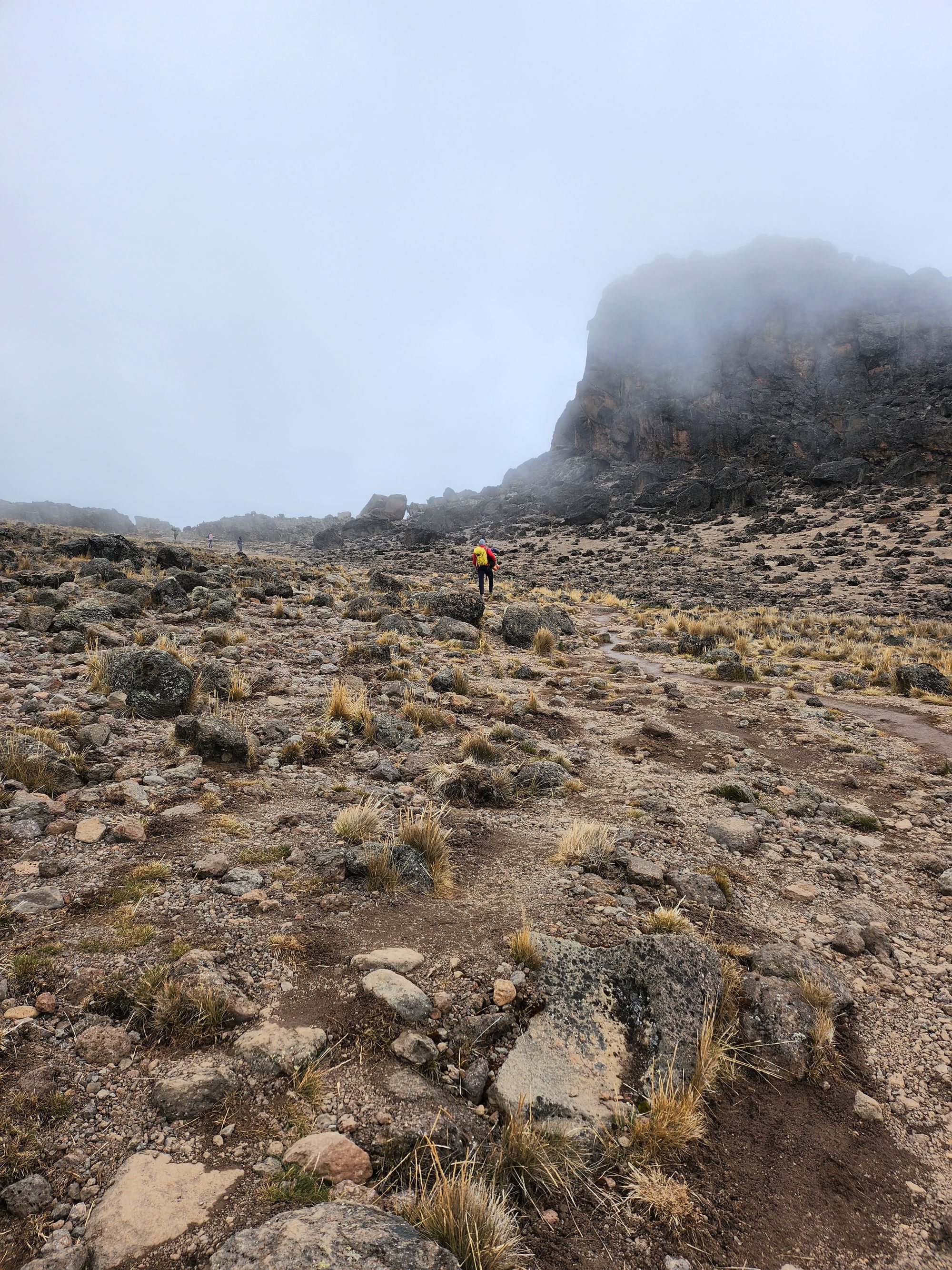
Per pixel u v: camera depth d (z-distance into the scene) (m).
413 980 3.43
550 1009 3.31
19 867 3.91
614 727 9.60
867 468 63.25
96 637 9.60
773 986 3.75
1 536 27.55
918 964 4.41
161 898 3.80
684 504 68.12
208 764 6.01
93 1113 2.48
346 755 6.84
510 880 4.70
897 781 8.25
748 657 17.33
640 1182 2.61
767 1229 2.55
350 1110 2.63
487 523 91.62
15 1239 2.06
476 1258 2.13
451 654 13.24
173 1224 2.11
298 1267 1.88
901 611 28.14
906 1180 2.84
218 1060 2.77
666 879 5.00
